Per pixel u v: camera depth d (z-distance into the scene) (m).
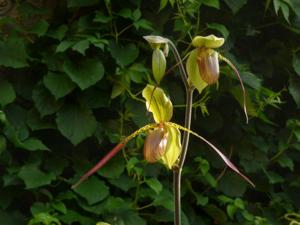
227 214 1.67
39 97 1.51
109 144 1.59
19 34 1.55
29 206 1.54
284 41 1.73
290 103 1.77
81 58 1.53
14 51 1.50
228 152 1.70
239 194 1.68
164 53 1.05
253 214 1.72
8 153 1.49
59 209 1.48
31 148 1.48
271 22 1.72
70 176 1.57
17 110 1.52
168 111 1.02
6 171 1.49
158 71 1.04
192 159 1.67
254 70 1.73
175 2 1.60
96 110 1.57
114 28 1.55
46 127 1.52
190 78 1.04
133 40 1.57
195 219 1.66
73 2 1.52
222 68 1.61
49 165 1.54
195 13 1.63
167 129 1.00
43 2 1.59
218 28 1.58
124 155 1.55
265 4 1.71
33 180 1.46
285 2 1.65
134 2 1.55
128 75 1.53
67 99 1.54
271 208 1.74
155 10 1.59
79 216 1.50
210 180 1.63
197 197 1.63
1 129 1.48
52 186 1.53
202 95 1.64
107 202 1.52
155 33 1.57
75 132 1.51
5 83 1.49
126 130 1.57
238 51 1.72
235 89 1.62
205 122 1.67
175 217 1.06
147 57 1.58
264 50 1.74
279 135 1.75
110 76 1.54
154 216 1.57
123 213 1.53
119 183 1.54
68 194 1.51
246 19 1.71
